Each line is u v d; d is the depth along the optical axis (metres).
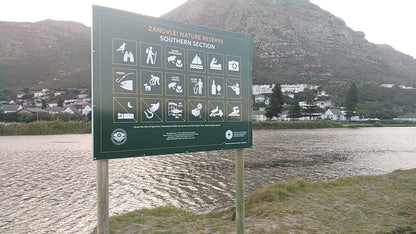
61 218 11.50
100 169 3.74
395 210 7.84
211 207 12.52
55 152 32.16
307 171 21.28
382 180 11.48
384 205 8.27
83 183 17.62
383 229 6.55
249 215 7.91
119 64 3.86
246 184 16.95
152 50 4.19
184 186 16.58
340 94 162.88
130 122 3.96
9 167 23.02
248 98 5.38
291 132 64.25
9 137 53.03
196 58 4.68
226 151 32.34
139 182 17.70
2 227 10.51
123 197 14.46
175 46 4.44
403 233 6.43
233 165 23.69
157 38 4.24
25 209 12.62
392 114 123.94
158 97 4.24
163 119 4.29
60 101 151.12
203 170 21.58
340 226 6.77
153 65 4.20
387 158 28.41
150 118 4.15
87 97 176.12
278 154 30.02
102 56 3.72
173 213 8.27
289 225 6.84
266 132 63.88
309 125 80.12
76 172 21.02
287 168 22.42
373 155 30.42
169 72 4.36
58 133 62.34
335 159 27.30
